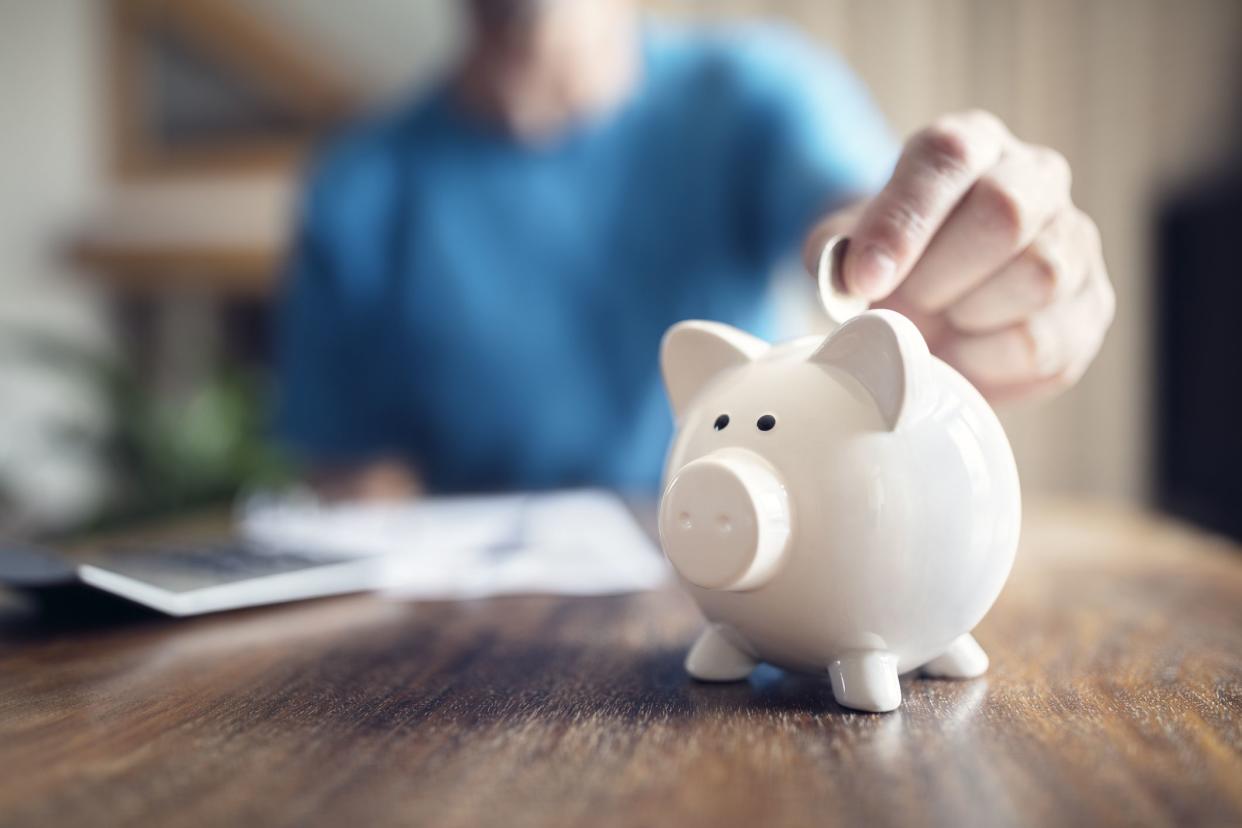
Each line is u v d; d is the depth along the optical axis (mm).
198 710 332
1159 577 592
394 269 1378
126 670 397
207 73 2938
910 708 332
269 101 2932
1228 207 2062
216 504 2064
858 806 235
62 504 2971
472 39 1334
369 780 257
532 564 659
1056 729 301
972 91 2342
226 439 2121
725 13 2328
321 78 2896
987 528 347
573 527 807
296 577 550
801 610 339
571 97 1327
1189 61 2279
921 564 335
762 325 1348
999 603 521
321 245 1389
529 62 1291
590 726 310
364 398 1402
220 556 604
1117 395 2309
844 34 2332
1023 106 2330
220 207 2920
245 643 452
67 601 502
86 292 3051
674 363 416
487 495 1221
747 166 1309
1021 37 2322
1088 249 428
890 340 334
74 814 234
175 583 522
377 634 471
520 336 1327
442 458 1367
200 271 2889
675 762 271
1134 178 2307
